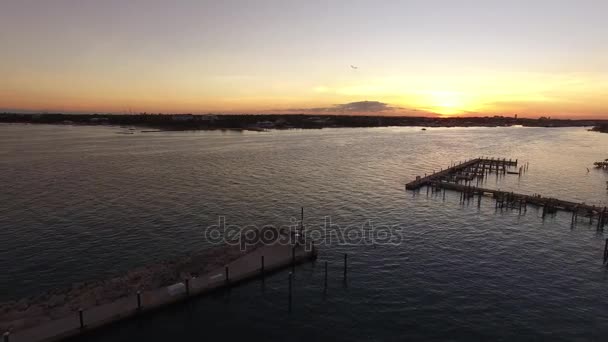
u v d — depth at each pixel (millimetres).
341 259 38188
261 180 77688
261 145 149875
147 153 118375
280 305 29859
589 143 181000
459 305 30047
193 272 33188
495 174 91875
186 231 45469
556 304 30250
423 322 27797
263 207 56938
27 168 87250
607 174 91500
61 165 92250
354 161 107938
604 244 43250
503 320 28047
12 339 23734
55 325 25281
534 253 40406
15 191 64375
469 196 63844
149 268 33969
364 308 29578
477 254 39938
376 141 178250
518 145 167250
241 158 110688
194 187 69812
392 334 26469
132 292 29750
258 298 30703
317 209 56281
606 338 26031
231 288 31766
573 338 26031
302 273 34906
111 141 157125
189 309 29000
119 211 53219
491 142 182625
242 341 25766
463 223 50406
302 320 28031
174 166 93750
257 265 34625
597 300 30906
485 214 54625
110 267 35344
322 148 142000
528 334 26453
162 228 46344
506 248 41688
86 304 27922
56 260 36750
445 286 33000
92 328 25391
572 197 67812
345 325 27500
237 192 66438
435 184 71438
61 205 55781
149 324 27188
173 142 157125
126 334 26047
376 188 71625
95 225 47031
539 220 51969
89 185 69938
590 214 52281
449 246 42094
